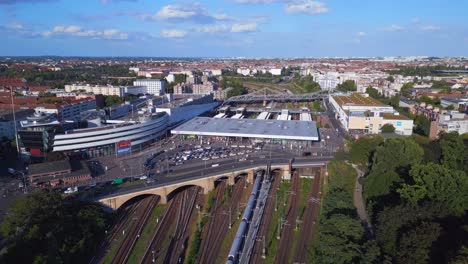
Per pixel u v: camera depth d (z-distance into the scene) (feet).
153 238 613.11
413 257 439.22
